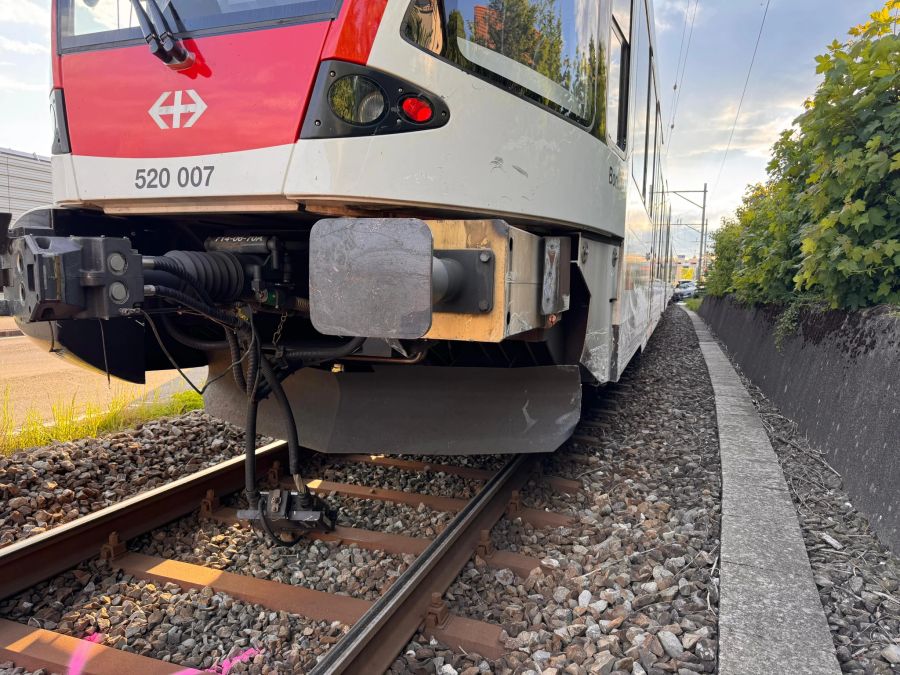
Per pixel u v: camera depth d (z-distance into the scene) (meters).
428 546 3.12
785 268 7.70
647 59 6.04
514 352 4.18
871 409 4.20
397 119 2.62
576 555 3.29
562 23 3.44
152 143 2.85
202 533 3.57
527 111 3.16
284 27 2.59
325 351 3.16
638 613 2.75
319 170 2.53
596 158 3.90
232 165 2.68
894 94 4.96
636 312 5.84
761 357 9.12
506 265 2.47
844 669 2.43
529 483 4.23
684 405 7.01
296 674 2.45
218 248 3.12
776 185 7.63
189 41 2.76
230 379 4.30
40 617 2.82
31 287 2.06
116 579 3.14
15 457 4.64
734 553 3.17
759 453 4.94
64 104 3.10
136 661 2.48
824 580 3.02
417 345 3.15
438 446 3.89
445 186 2.76
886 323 4.43
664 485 4.33
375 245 2.27
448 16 2.77
